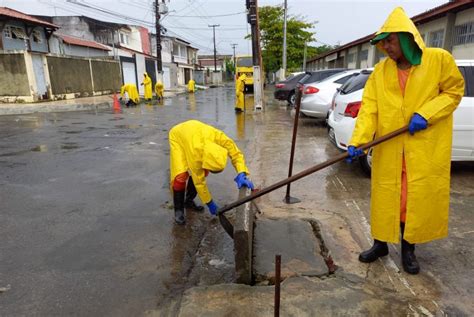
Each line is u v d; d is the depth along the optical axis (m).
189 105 18.31
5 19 19.53
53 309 2.50
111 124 11.23
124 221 3.92
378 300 2.45
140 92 29.09
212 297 2.49
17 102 17.34
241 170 3.27
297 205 4.23
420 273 2.79
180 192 3.74
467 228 3.54
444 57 2.46
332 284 2.63
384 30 2.42
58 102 17.84
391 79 2.57
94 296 2.63
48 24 22.22
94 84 22.83
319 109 9.86
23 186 5.13
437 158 2.55
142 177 5.51
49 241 3.48
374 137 2.77
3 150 7.50
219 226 3.77
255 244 3.25
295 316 2.28
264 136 8.66
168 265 3.04
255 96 14.55
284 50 26.97
